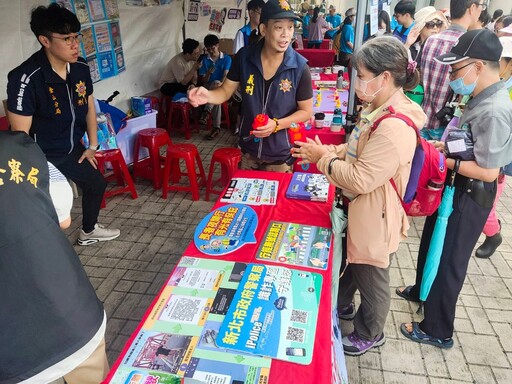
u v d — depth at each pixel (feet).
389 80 4.55
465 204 5.72
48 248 3.62
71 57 7.18
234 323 3.84
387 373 6.41
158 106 16.48
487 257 9.27
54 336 3.73
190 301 4.17
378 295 5.78
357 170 4.56
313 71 16.46
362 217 5.07
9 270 3.43
